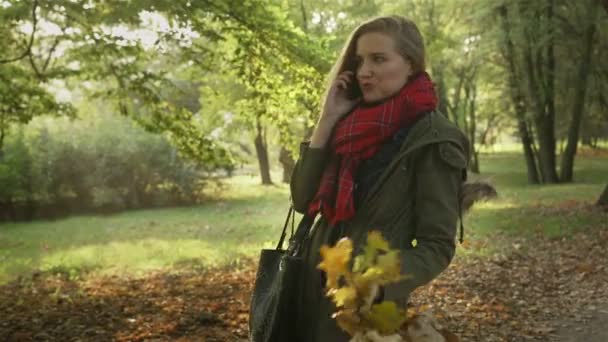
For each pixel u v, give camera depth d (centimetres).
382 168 185
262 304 199
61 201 2491
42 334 636
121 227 1955
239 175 4297
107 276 1091
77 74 850
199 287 905
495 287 859
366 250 142
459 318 699
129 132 2567
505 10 2592
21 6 764
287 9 923
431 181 177
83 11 745
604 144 5756
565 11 2464
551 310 736
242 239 1551
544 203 1966
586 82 2628
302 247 202
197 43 858
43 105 887
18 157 2362
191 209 2500
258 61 849
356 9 2288
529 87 2800
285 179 3622
